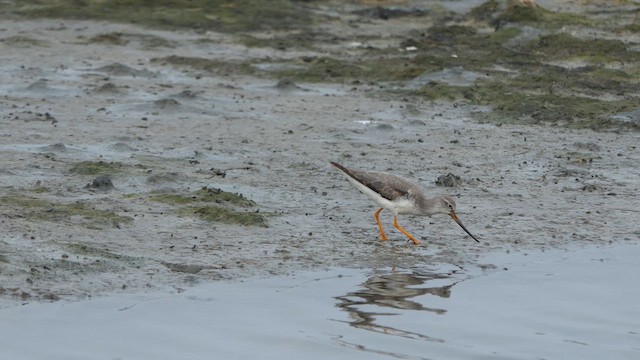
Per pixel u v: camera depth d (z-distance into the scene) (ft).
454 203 50.39
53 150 63.00
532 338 39.55
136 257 45.50
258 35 105.09
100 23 107.04
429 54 94.07
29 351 36.68
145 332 38.65
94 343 37.58
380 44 101.60
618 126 73.82
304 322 40.22
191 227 49.93
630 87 84.74
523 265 47.65
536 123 74.79
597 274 46.70
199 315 40.37
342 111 77.10
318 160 63.77
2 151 62.18
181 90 82.28
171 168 60.23
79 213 50.06
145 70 88.33
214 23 108.17
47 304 40.37
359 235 50.85
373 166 62.85
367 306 42.04
